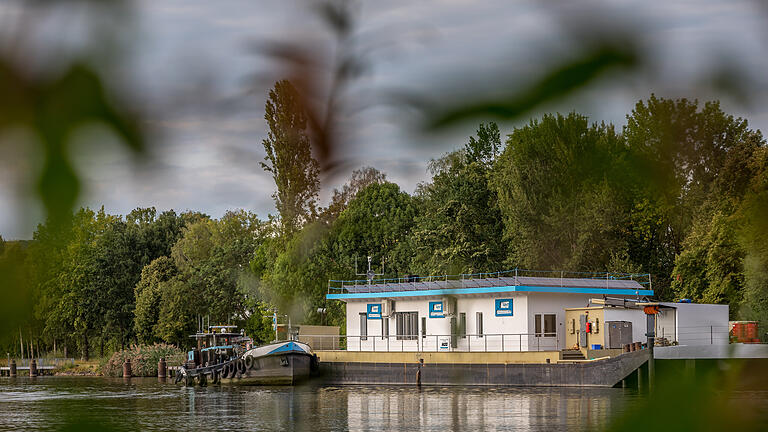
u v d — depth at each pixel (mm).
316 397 65688
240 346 90562
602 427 2945
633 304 66062
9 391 83500
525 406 52750
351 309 81750
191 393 76250
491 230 78062
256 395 70938
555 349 68500
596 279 68750
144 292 118625
